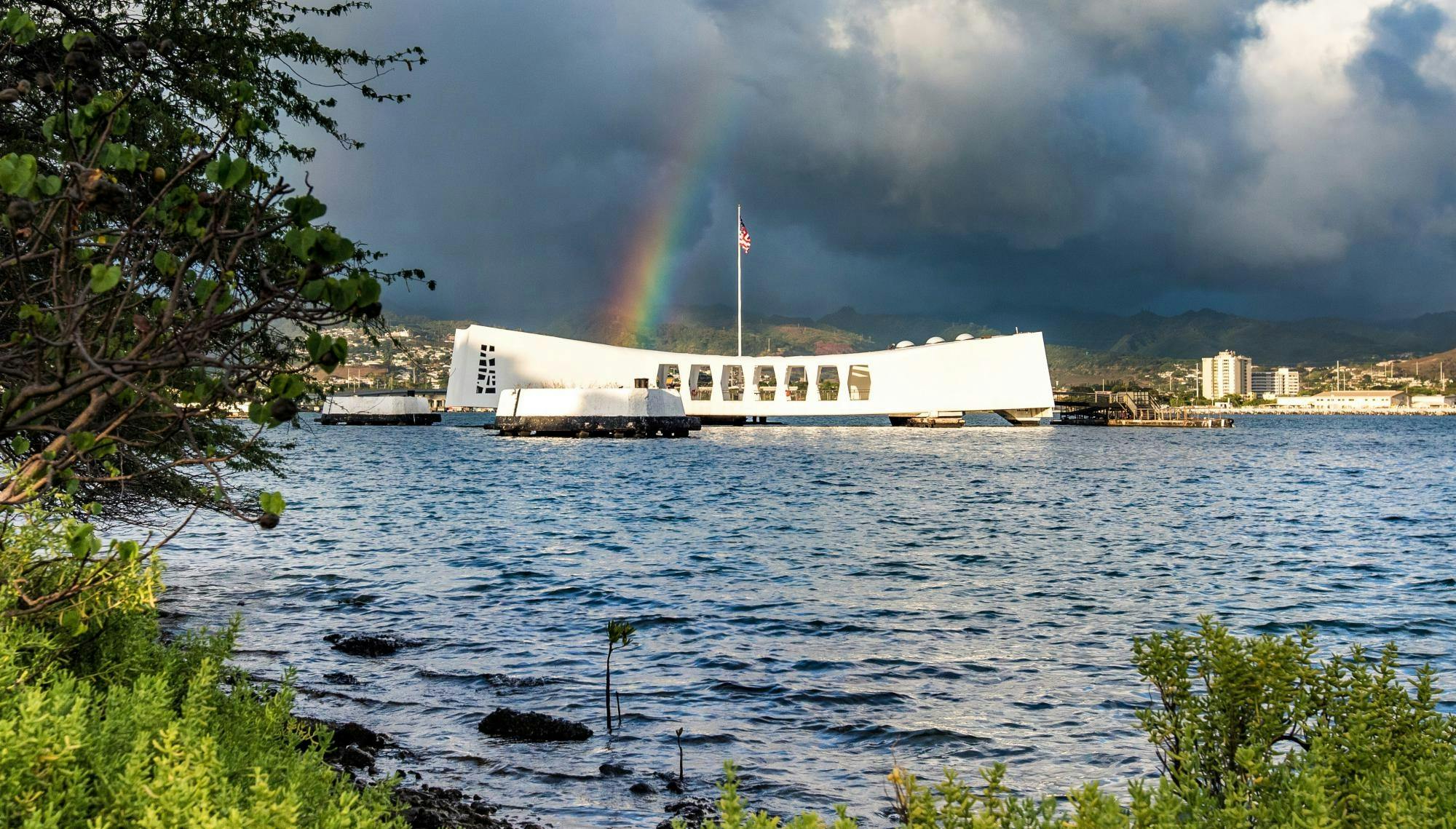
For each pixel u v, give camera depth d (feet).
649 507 130.31
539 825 26.94
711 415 408.46
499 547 89.76
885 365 400.67
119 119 12.41
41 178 10.73
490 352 382.42
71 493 13.30
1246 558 84.02
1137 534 102.63
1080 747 33.47
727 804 10.80
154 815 9.27
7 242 14.99
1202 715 17.03
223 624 53.83
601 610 59.31
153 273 12.75
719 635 52.19
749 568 77.05
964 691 40.68
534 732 34.88
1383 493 156.15
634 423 348.59
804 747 33.96
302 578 70.44
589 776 30.99
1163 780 12.46
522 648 48.85
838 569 77.00
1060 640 50.67
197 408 12.25
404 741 34.30
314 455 261.03
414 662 45.83
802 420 616.39
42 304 15.26
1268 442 373.40
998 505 134.92
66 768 9.93
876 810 28.14
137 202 12.59
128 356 11.35
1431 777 12.10
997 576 73.87
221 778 10.82
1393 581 71.97
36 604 14.11
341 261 10.78
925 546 91.97
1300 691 16.49
